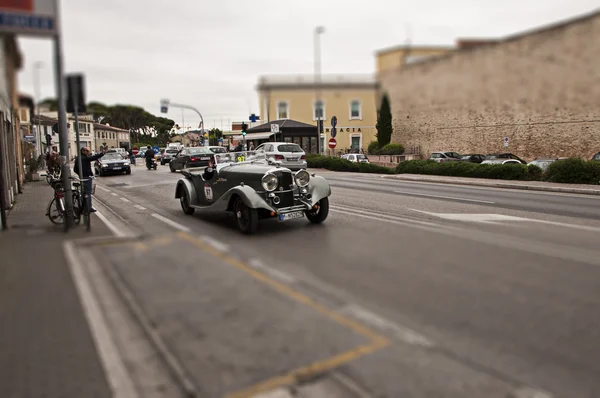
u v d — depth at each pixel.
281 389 3.08
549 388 3.06
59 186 9.12
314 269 5.87
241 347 3.70
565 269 5.73
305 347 3.68
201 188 10.08
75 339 3.78
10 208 11.11
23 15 4.34
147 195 14.82
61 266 5.91
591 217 9.78
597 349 3.60
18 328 3.99
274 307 4.56
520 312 4.36
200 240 7.70
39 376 3.20
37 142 28.88
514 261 6.13
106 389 3.05
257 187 8.48
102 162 24.47
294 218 9.21
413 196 13.88
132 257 6.55
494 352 3.57
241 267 6.00
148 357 3.62
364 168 26.14
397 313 4.37
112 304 4.73
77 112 7.51
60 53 6.81
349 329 4.02
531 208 11.21
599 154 22.22
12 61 4.78
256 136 37.50
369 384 3.12
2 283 5.21
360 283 5.28
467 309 4.45
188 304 4.67
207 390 3.08
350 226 8.81
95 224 9.12
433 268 5.84
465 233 8.01
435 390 3.04
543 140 26.88
